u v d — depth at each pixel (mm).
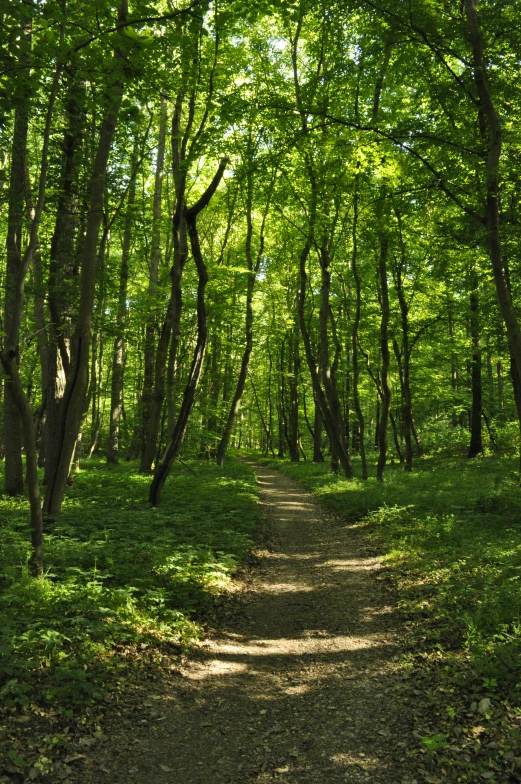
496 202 11078
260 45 21125
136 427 27734
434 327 27312
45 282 15078
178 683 5496
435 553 9508
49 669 5043
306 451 56781
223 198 21188
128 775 4020
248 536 11727
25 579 6762
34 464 7117
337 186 18031
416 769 3957
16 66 6484
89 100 7555
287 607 8078
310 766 4164
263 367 48031
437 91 12594
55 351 14695
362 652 6238
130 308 20484
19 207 12750
